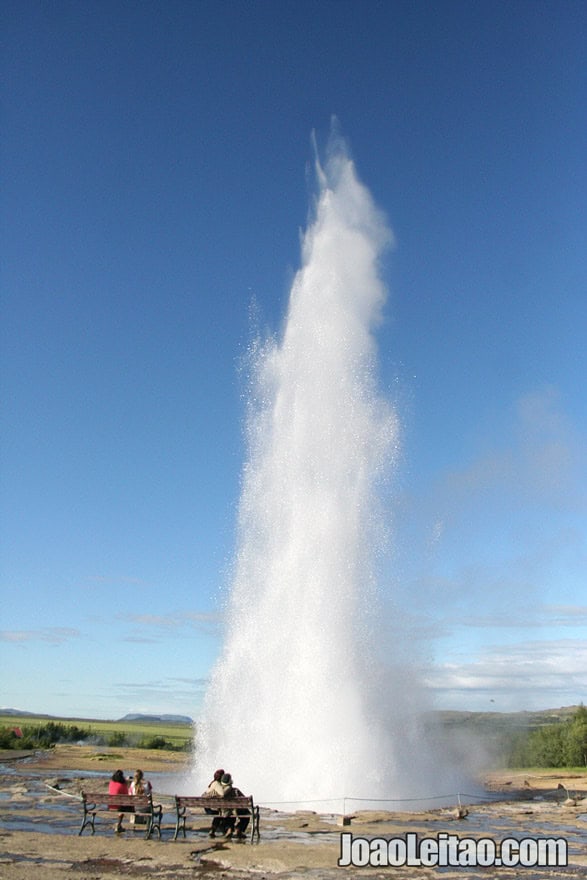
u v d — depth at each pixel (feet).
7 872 41.19
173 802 74.74
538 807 80.18
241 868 44.80
